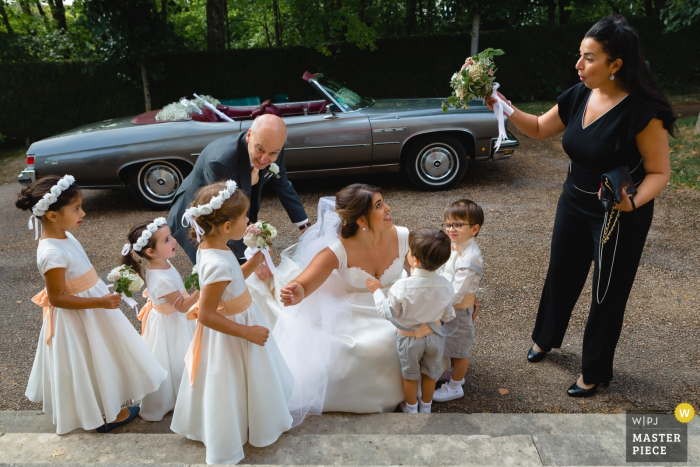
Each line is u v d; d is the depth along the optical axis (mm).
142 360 2467
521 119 2920
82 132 6070
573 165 2742
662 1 15141
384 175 7352
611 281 2537
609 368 2637
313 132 6047
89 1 9703
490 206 5777
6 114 11625
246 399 2188
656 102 2328
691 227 4953
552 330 2936
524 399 2697
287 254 3053
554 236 2857
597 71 2367
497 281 4055
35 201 2242
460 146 6281
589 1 17344
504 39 13195
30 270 4715
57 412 2348
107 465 1826
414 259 2332
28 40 13117
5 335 3549
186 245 3070
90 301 2279
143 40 10227
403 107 6488
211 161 2832
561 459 1979
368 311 2691
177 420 2262
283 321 2721
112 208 6500
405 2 16312
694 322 3361
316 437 2219
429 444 2096
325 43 12867
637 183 2545
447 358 2795
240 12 15930
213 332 2156
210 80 12547
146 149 5934
